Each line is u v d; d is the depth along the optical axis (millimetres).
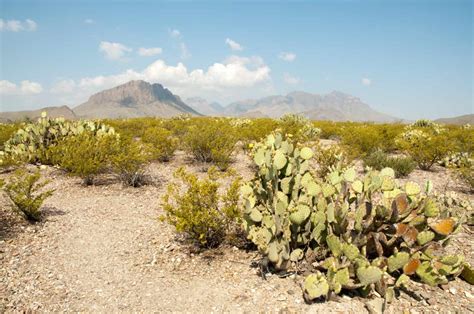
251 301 3576
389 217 3684
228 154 9828
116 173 9047
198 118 25078
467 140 14195
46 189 7672
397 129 17828
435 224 3766
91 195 7371
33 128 10352
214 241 4918
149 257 4645
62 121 11117
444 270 3609
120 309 3557
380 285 3498
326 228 4016
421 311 3395
